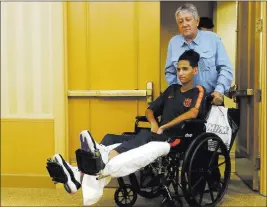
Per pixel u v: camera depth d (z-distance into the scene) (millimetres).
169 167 2414
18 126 3174
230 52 3949
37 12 3104
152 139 2348
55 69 3119
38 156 3174
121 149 2227
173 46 2895
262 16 2879
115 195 2650
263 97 2906
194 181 2496
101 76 3207
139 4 3146
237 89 3400
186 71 2523
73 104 3236
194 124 2387
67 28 3178
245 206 2676
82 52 3201
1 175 3193
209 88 2828
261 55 2906
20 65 3145
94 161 2014
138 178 2646
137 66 3180
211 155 2512
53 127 3154
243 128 3389
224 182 2666
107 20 3174
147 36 3156
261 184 2953
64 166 2174
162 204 2428
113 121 3227
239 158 3523
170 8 4242
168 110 2572
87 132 2115
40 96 3148
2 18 3127
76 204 2766
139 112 3203
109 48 3188
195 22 2762
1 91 3164
